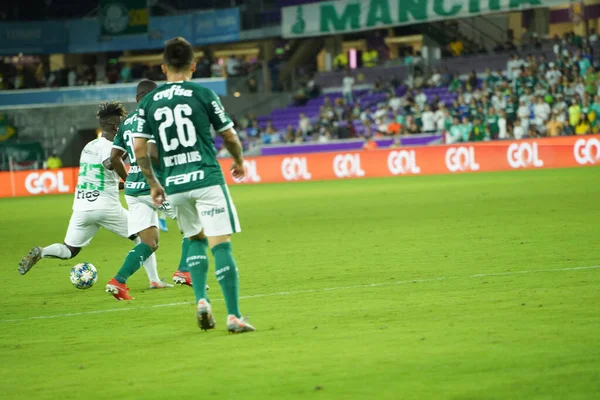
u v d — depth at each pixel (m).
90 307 22.20
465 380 13.06
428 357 14.57
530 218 39.06
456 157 85.44
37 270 31.06
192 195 17.31
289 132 100.69
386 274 24.88
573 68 90.50
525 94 88.12
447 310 18.73
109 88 110.06
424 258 27.89
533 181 65.38
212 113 17.33
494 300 19.64
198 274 17.59
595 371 13.21
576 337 15.48
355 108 102.88
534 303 19.00
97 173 25.00
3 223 54.78
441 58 108.62
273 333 17.28
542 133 85.25
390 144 93.69
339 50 118.56
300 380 13.58
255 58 128.00
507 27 114.62
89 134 113.94
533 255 27.06
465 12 101.69
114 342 17.41
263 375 14.02
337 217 46.00
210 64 114.44
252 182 93.38
